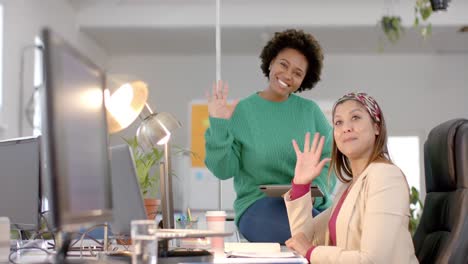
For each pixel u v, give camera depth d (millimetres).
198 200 6629
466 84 8539
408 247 2092
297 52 3154
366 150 2279
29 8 5777
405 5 7109
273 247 2328
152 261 1601
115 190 2232
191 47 8266
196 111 6902
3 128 5199
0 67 5301
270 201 2988
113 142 4148
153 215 2840
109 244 2658
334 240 2285
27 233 3012
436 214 2236
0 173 2541
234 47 8219
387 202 2078
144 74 8625
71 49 1422
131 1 7191
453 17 7098
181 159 6699
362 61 8578
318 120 3213
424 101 8547
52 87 1274
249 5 7230
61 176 1288
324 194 3029
